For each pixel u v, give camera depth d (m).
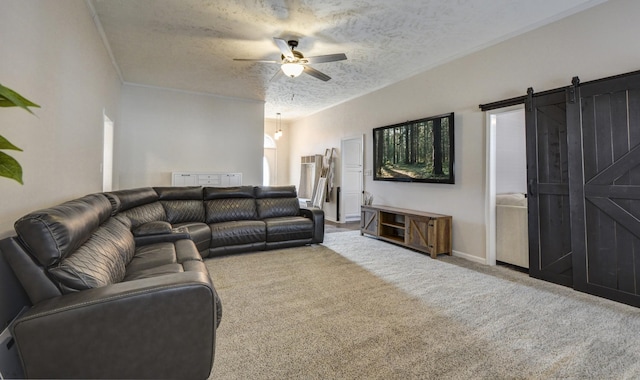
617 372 1.66
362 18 3.16
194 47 3.87
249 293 2.74
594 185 2.75
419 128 4.63
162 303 1.30
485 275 3.30
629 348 1.89
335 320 2.23
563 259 3.00
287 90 5.82
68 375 1.19
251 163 6.52
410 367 1.69
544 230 3.14
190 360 1.35
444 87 4.31
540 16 3.09
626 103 2.57
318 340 1.96
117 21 3.20
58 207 1.49
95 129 3.22
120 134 5.24
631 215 2.55
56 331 1.16
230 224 4.13
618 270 2.62
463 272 3.39
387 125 5.35
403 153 4.94
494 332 2.08
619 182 2.61
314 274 3.28
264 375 1.61
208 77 5.06
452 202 4.18
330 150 7.22
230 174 6.20
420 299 2.63
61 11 2.12
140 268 2.12
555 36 3.09
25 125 1.58
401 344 1.92
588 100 2.79
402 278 3.18
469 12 3.02
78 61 2.54
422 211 4.57
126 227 2.59
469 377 1.60
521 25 3.28
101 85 3.52
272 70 4.71
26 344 1.13
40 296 1.24
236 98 6.35
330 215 7.31
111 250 1.87
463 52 3.98
